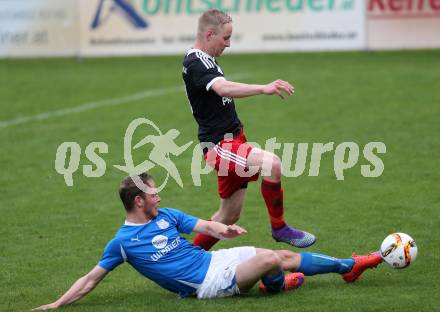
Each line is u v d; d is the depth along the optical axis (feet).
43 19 231.71
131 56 234.17
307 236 74.54
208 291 66.90
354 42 221.05
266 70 199.82
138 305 66.85
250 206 99.25
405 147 124.26
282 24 225.15
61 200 104.42
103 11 233.14
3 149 134.00
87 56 235.61
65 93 183.01
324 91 171.83
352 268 69.77
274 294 68.08
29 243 87.35
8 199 105.40
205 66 73.41
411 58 205.26
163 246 67.15
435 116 143.74
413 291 67.41
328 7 221.25
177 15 230.27
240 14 227.61
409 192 101.09
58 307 66.39
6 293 71.97
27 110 165.58
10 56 235.20
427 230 85.92
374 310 63.05
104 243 86.74
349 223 89.97
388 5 217.56
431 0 214.48
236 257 67.77
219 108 74.74
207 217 95.76
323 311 63.26
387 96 162.81
